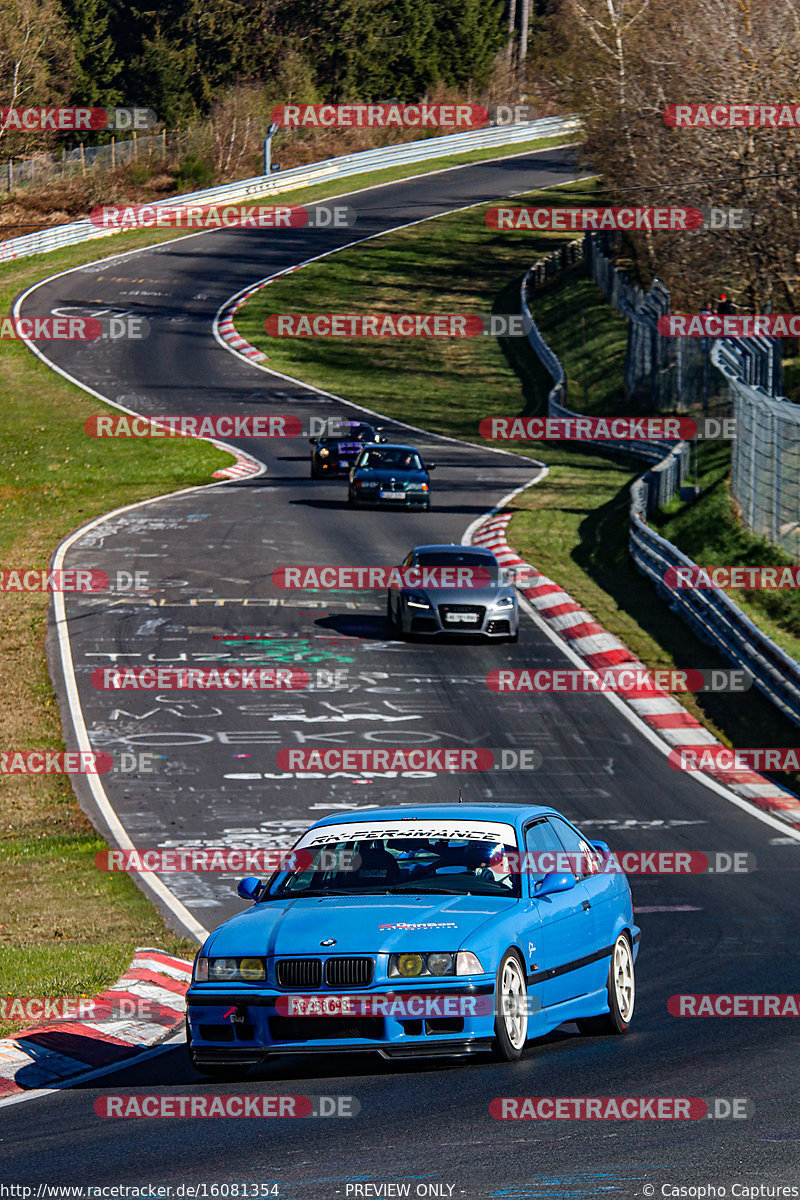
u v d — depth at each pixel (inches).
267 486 4313.5
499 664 2534.5
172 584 3095.5
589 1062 882.8
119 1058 985.5
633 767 2023.9
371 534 3560.5
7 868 1643.7
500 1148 683.4
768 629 2778.1
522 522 3690.9
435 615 2613.2
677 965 1211.9
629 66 6136.8
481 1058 863.1
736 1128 710.5
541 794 1893.5
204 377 6092.5
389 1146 696.4
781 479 3171.8
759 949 1252.5
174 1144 733.9
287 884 954.1
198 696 2358.5
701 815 1812.3
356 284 7687.0
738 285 4714.6
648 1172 635.5
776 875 1550.2
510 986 868.6
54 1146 748.0
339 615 2861.7
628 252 7534.5
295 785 1935.3
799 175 4409.5
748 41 4771.2
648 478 3570.4
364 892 917.2
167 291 7460.6
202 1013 853.2
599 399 5762.8
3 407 5452.8
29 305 7150.6
